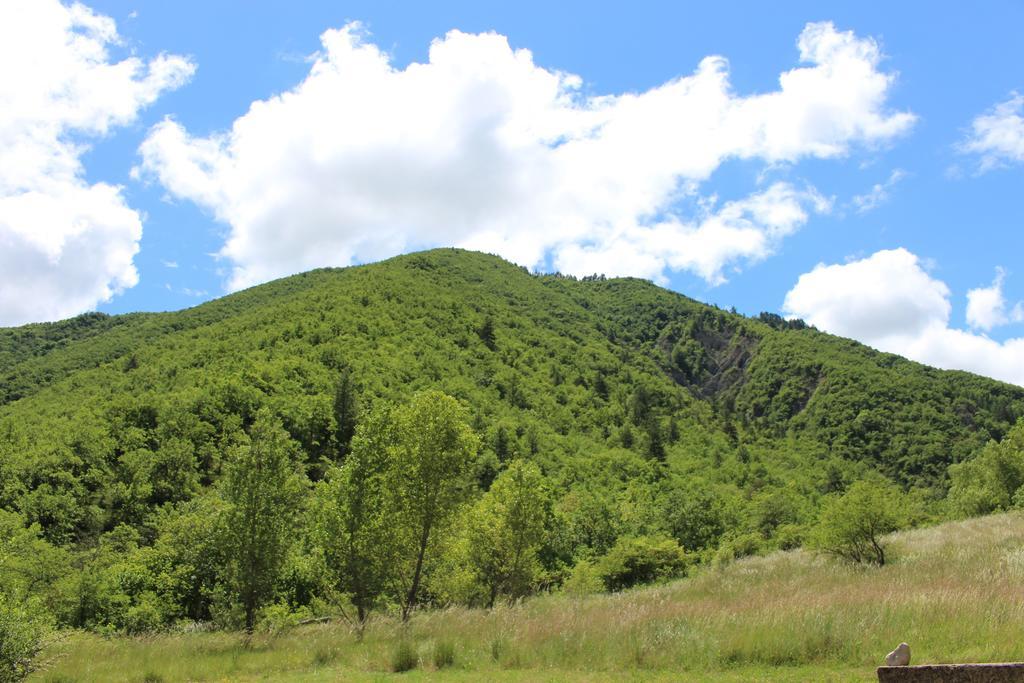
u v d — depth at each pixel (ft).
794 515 229.04
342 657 43.62
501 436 285.43
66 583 94.07
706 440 411.54
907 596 41.24
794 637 35.42
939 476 421.59
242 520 62.95
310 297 476.95
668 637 38.60
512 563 80.89
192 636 59.00
